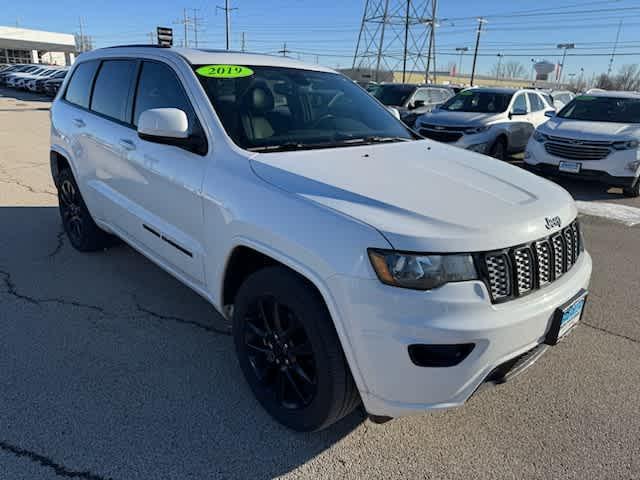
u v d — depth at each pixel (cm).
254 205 239
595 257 520
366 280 196
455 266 196
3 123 1459
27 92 2962
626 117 862
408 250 194
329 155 278
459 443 244
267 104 310
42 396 266
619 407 274
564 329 234
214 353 312
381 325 196
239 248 254
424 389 202
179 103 309
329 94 356
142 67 354
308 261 211
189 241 294
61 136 446
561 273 237
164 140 282
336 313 204
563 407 273
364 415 262
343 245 202
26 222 554
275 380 257
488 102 1066
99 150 385
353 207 215
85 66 445
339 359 215
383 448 239
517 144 1069
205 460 228
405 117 1254
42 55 6297
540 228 222
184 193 288
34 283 399
